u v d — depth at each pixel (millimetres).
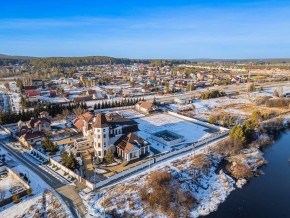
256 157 81625
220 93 181000
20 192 56781
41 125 97688
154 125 113625
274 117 125125
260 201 58781
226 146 85062
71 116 123688
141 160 75875
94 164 72750
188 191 61188
